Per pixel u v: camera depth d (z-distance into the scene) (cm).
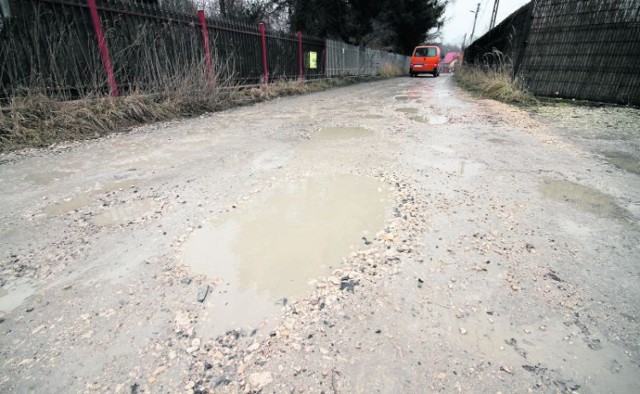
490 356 112
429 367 109
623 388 101
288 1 1436
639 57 573
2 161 324
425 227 195
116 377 106
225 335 122
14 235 191
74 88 458
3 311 134
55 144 382
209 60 674
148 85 553
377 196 239
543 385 102
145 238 187
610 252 169
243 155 343
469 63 1816
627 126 450
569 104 636
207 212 218
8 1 390
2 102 404
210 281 151
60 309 135
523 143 375
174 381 104
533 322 126
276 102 787
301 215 212
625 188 249
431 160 318
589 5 612
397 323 126
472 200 230
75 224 203
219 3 1281
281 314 131
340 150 357
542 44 693
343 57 1478
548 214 210
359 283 148
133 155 345
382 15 1716
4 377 106
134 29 531
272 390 101
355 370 108
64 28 443
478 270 156
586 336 120
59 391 101
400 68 2495
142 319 129
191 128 478
